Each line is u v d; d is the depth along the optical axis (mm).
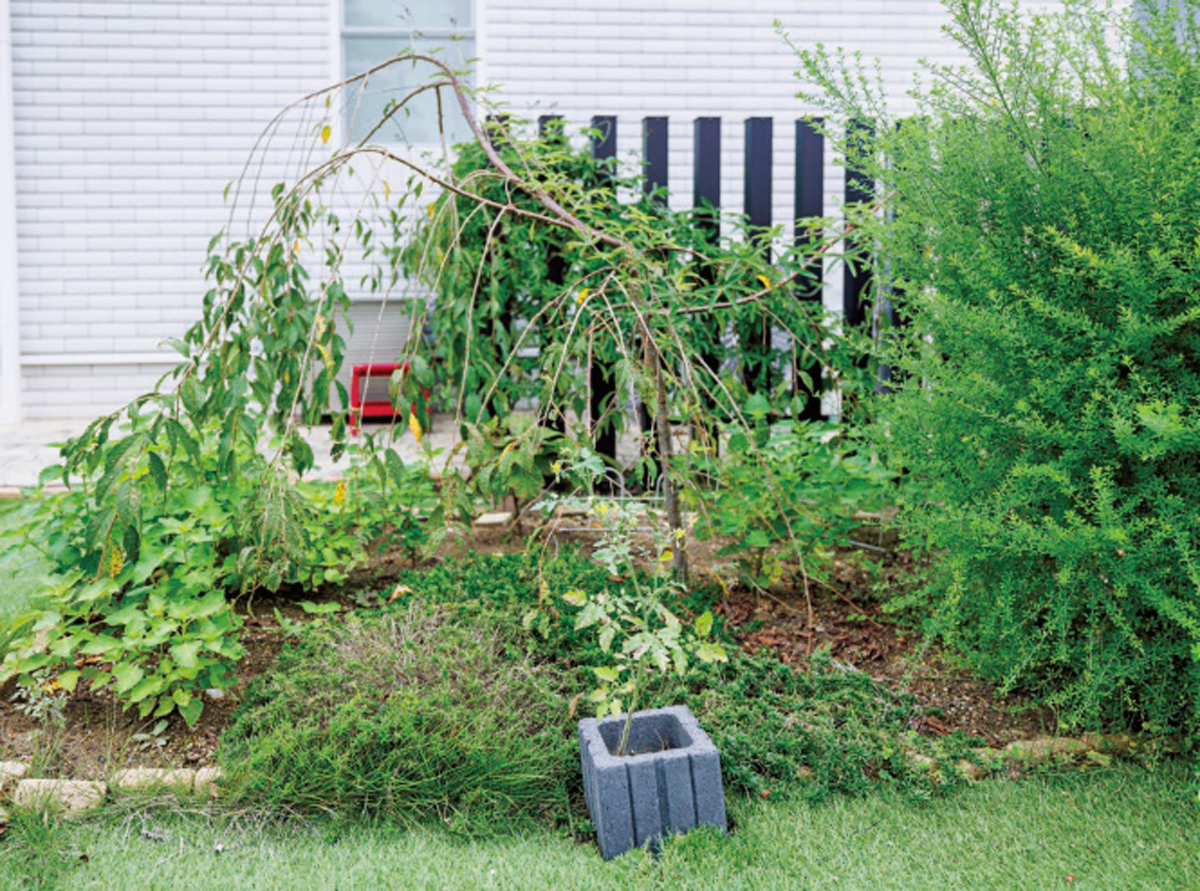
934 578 3668
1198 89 2928
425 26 8945
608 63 8961
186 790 2725
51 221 8703
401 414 3383
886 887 2371
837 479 3990
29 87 8547
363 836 2598
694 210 5320
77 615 3260
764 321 4715
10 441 7805
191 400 3084
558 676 3184
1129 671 2861
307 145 8859
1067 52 3143
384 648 3145
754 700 3109
